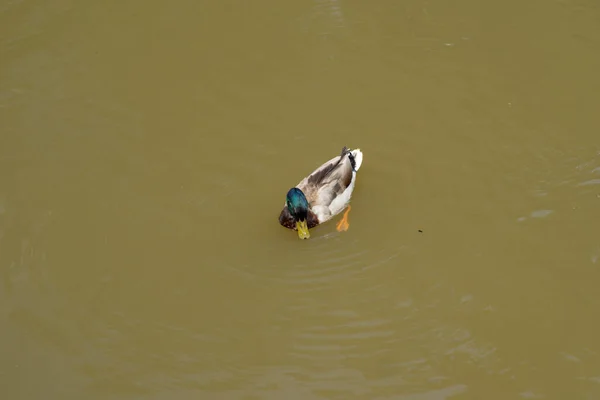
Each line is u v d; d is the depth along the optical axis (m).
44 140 11.25
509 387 7.92
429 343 8.41
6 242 9.74
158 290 9.16
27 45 12.87
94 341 8.58
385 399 7.87
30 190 10.48
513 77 11.86
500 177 10.34
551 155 10.56
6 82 12.20
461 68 12.09
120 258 9.57
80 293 9.12
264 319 8.77
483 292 8.92
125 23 13.30
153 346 8.52
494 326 8.54
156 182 10.59
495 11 13.08
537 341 8.34
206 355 8.41
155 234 9.88
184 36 13.01
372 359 8.28
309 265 9.41
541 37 12.52
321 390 7.99
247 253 9.62
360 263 9.40
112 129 11.41
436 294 8.94
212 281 9.27
